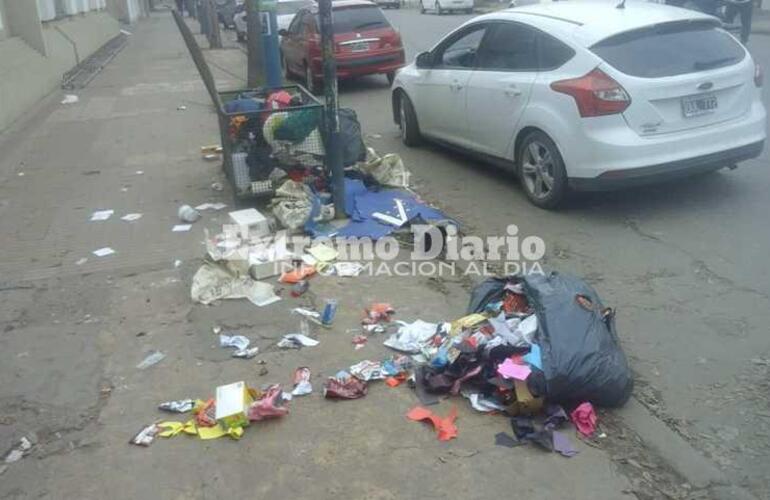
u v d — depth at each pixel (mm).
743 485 3143
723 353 4188
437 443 3447
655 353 4219
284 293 5102
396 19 31750
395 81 9258
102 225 6688
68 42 18375
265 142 6785
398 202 6676
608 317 4008
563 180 6305
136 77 17094
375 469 3289
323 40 5914
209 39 23844
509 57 6926
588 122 5910
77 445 3537
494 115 7059
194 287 5074
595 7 6875
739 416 3623
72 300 5121
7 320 4859
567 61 6168
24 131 11234
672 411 3684
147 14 52062
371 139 9773
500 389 3631
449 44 8016
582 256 5578
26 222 6883
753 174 7266
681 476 3201
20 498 3193
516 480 3189
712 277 5113
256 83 12656
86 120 11938
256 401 3719
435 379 3816
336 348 4332
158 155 9289
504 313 4160
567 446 3385
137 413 3779
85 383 4070
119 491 3217
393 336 4418
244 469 3324
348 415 3684
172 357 4309
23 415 3795
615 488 3127
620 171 5875
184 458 3410
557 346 3609
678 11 6566
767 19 21047
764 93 10453
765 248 5543
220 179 7988
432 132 8500
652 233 5941
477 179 7676
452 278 5301
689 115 5961
